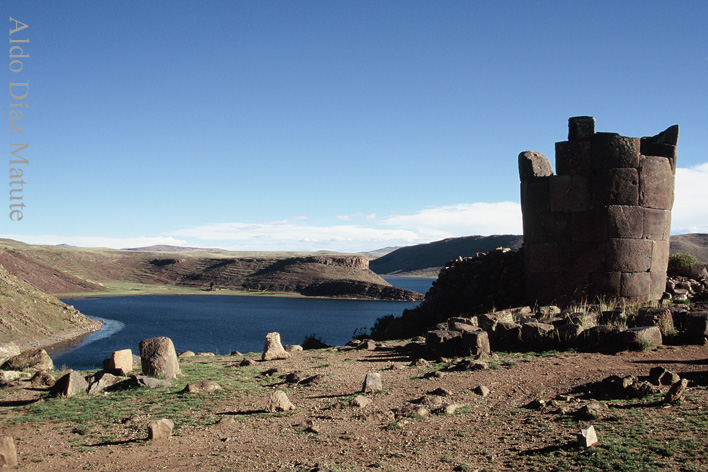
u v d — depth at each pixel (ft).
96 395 37.81
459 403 28.73
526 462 19.75
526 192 59.82
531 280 59.31
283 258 615.16
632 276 55.31
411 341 53.98
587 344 39.86
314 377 37.76
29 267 402.11
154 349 41.86
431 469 20.27
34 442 27.96
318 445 24.56
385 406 29.73
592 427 20.65
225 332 203.00
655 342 37.63
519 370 34.63
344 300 437.17
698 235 502.79
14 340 142.92
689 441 19.44
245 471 22.13
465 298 66.08
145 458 24.79
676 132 58.03
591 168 56.34
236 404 33.22
